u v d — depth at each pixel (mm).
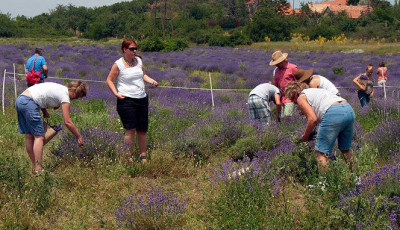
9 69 20703
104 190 4789
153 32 51438
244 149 6070
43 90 5184
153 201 4090
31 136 5320
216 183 4645
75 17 109125
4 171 4512
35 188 4371
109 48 43750
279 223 3822
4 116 9086
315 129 5559
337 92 5801
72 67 22141
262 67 25344
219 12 110875
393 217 3666
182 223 4051
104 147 5789
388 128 6215
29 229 3918
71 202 4469
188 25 70625
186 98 12438
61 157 5594
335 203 3979
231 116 8023
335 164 4293
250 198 4121
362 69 25047
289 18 80375
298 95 4895
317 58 36469
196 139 6312
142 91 5668
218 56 35781
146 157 5812
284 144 6016
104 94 12586
